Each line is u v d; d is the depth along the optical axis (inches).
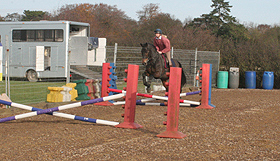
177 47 1046.4
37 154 218.2
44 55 823.1
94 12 1860.2
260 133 294.2
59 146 238.4
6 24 855.1
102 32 1734.7
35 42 829.2
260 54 854.5
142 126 313.4
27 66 838.5
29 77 841.5
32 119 345.1
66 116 308.5
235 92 706.2
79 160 206.7
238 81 812.0
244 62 862.5
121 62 651.5
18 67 847.7
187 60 746.8
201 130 302.2
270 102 524.1
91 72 779.4
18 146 237.6
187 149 236.2
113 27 1828.2
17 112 383.9
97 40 806.5
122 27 1887.3
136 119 355.6
